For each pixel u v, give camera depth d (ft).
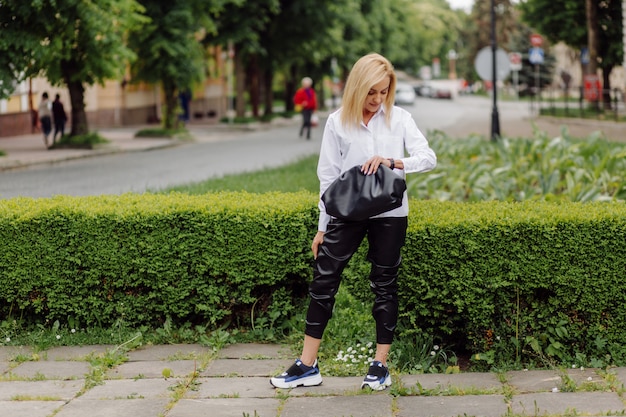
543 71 237.45
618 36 138.82
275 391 16.97
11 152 78.07
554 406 15.58
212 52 162.50
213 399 16.48
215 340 20.61
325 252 16.92
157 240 21.11
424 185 37.52
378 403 16.05
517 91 234.17
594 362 18.72
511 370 18.66
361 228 16.83
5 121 104.27
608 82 145.18
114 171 61.57
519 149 45.37
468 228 19.11
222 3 107.24
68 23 71.41
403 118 17.03
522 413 15.25
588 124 113.19
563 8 143.54
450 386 16.94
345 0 140.67
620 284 18.95
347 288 21.11
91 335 21.27
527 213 19.57
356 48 192.54
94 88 133.90
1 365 19.10
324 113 192.54
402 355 19.27
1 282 21.42
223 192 23.39
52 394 16.81
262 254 20.93
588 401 15.79
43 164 69.00
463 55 347.97
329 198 16.35
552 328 19.33
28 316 22.12
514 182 36.76
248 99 232.94
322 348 20.02
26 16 68.08
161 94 148.36
